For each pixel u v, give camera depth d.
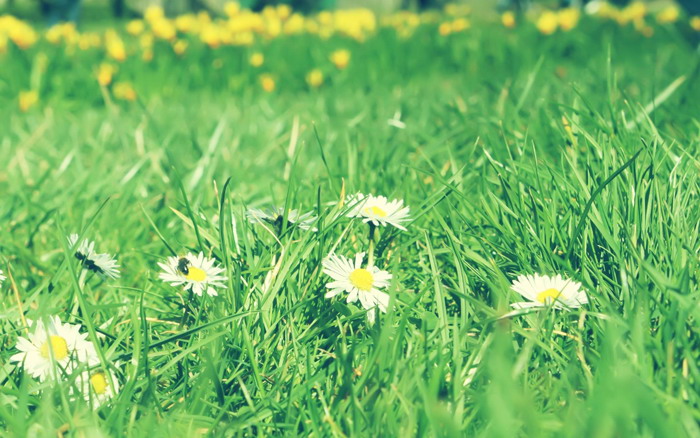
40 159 0.98
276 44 2.26
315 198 0.75
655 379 0.59
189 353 0.62
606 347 0.59
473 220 0.71
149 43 2.09
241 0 5.52
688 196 0.66
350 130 0.97
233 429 0.59
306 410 0.60
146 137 1.05
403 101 1.18
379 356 0.60
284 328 0.63
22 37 1.99
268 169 0.86
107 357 0.62
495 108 0.93
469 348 0.62
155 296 0.67
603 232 0.64
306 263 0.67
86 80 1.90
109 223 0.76
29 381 0.61
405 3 5.90
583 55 2.27
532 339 0.59
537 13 2.83
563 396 0.60
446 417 0.56
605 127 0.73
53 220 0.77
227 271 0.65
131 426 0.59
